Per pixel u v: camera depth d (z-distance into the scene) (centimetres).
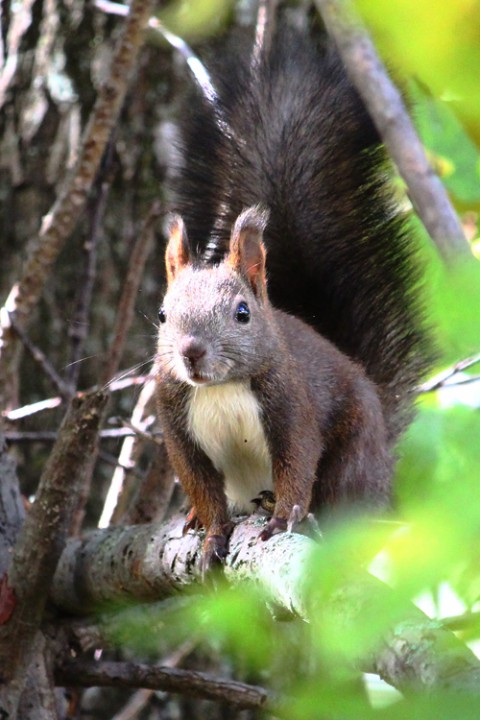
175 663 1053
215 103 1194
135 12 1039
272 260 1183
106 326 1386
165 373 934
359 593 493
